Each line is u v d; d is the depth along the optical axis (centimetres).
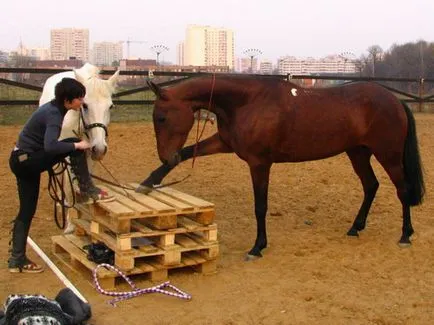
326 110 548
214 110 535
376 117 566
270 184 874
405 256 550
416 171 582
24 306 342
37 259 540
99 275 454
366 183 616
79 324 378
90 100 501
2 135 1180
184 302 442
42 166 468
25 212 495
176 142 515
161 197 516
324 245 583
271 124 525
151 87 512
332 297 450
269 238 605
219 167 990
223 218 685
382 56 3164
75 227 555
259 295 455
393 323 406
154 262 488
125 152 1092
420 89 1884
